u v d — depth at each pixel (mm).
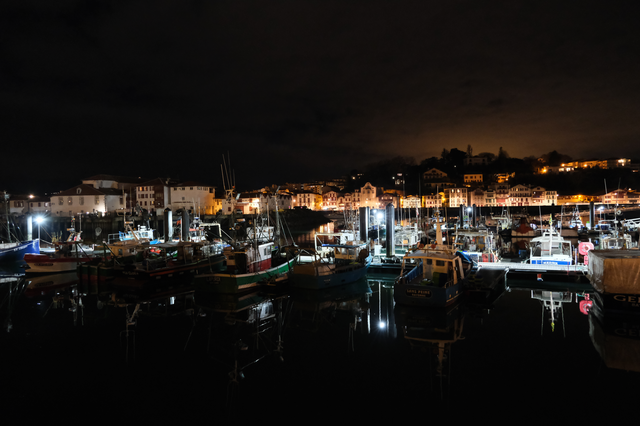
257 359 16391
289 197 128500
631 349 16703
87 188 97000
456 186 147250
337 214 123625
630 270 19172
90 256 35031
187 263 30531
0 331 19984
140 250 32219
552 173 175375
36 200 101875
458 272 24000
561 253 32406
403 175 183625
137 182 113938
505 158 197375
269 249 29266
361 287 29125
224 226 83938
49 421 11930
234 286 25156
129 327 20500
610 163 180000
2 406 12828
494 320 20812
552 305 23484
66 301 25906
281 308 24047
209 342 18375
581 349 16734
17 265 40438
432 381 14258
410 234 44031
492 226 74688
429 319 21328
